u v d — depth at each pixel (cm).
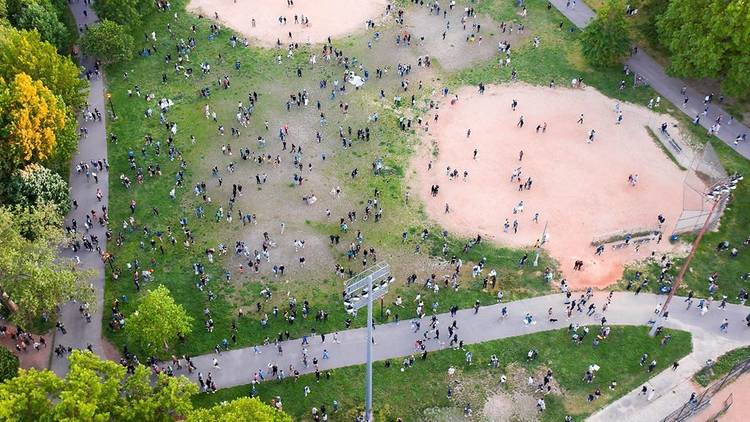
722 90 11000
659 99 11619
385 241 9544
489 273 9144
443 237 9612
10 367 7356
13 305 8188
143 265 9138
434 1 13838
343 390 7850
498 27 13275
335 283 8994
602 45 11825
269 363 8112
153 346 7688
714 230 9575
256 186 10231
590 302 8806
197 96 11706
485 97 11875
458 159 10775
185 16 13388
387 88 11981
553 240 9569
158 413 6359
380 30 13212
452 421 7606
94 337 8325
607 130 11238
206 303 8731
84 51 11856
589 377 7944
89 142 10794
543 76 12238
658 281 9038
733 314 8638
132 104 11494
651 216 9881
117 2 12119
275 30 13162
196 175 10369
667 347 8281
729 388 7912
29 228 8181
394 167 10606
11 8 11231
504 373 8050
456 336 8275
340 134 11088
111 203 9906
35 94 8994
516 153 10881
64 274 7650
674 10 10950
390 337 8394
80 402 5791
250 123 11250
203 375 7975
